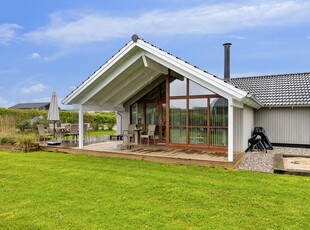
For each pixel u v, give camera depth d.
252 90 15.16
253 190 5.66
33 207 4.71
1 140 12.20
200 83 8.59
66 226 3.99
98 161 9.00
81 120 10.92
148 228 3.91
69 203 4.90
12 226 3.99
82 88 10.35
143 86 12.23
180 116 10.88
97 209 4.62
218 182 6.29
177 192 5.54
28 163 8.65
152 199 5.12
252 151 11.47
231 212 4.50
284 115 13.64
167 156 8.85
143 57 9.40
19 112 19.94
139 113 13.48
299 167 8.05
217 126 10.22
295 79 15.37
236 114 10.38
